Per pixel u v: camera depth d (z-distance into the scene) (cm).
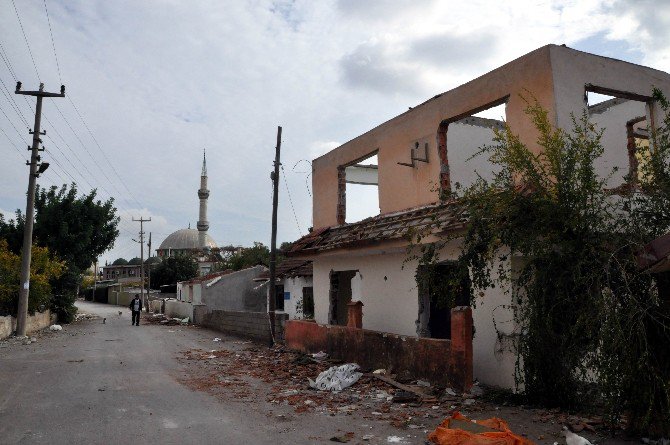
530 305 743
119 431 651
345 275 1567
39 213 3077
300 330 1459
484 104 1053
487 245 766
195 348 1703
